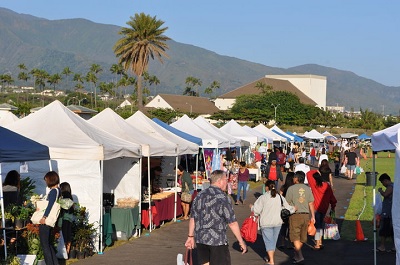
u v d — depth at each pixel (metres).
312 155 47.28
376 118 134.88
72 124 13.23
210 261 8.38
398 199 8.19
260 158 34.38
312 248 13.73
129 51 66.00
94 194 13.04
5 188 10.65
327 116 134.12
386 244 14.28
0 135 10.14
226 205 8.39
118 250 13.27
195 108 151.25
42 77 179.50
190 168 26.23
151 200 16.34
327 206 13.61
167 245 14.00
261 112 120.00
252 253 13.19
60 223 10.98
